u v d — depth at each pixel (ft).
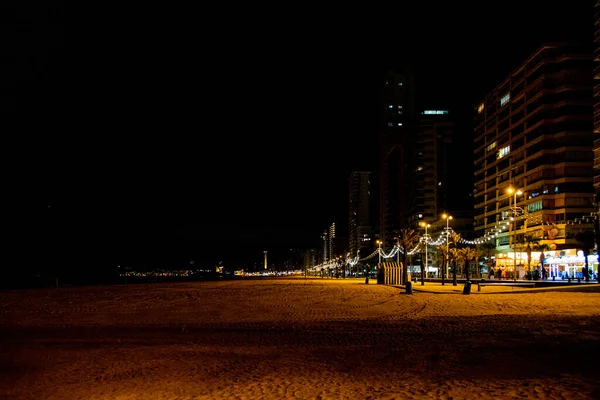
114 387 35.12
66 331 65.62
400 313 81.97
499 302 96.84
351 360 41.09
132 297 140.46
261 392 32.01
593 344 43.37
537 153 281.33
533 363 36.24
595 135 246.88
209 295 145.48
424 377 33.88
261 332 60.95
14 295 160.76
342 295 136.26
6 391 35.04
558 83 278.05
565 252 248.73
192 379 36.58
